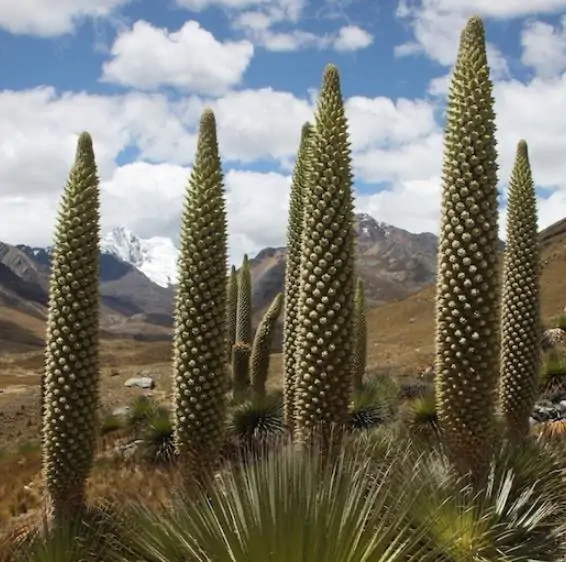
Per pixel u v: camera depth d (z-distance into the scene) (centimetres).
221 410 827
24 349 18788
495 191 702
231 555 453
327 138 728
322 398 718
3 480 1814
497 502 669
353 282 731
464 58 708
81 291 847
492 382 702
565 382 1780
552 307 8125
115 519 684
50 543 708
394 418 1648
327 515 458
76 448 845
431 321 11125
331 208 721
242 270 1958
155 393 4391
